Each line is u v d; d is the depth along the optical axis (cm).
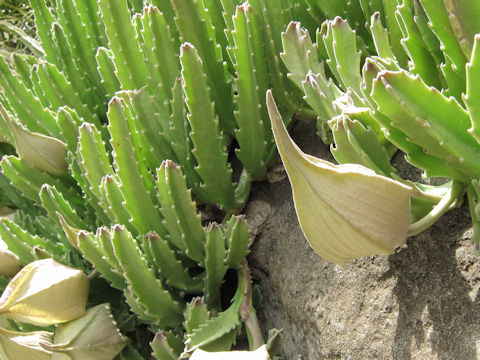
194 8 46
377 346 36
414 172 39
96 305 50
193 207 44
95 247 46
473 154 30
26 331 50
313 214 31
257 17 46
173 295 48
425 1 30
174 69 48
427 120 29
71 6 58
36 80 60
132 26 50
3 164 55
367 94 31
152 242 44
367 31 48
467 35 29
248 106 46
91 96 60
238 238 44
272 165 51
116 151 44
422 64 35
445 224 35
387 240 31
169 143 49
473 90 27
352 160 35
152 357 50
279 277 47
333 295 41
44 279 46
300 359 43
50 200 52
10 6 99
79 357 46
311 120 51
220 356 38
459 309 32
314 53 43
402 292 36
